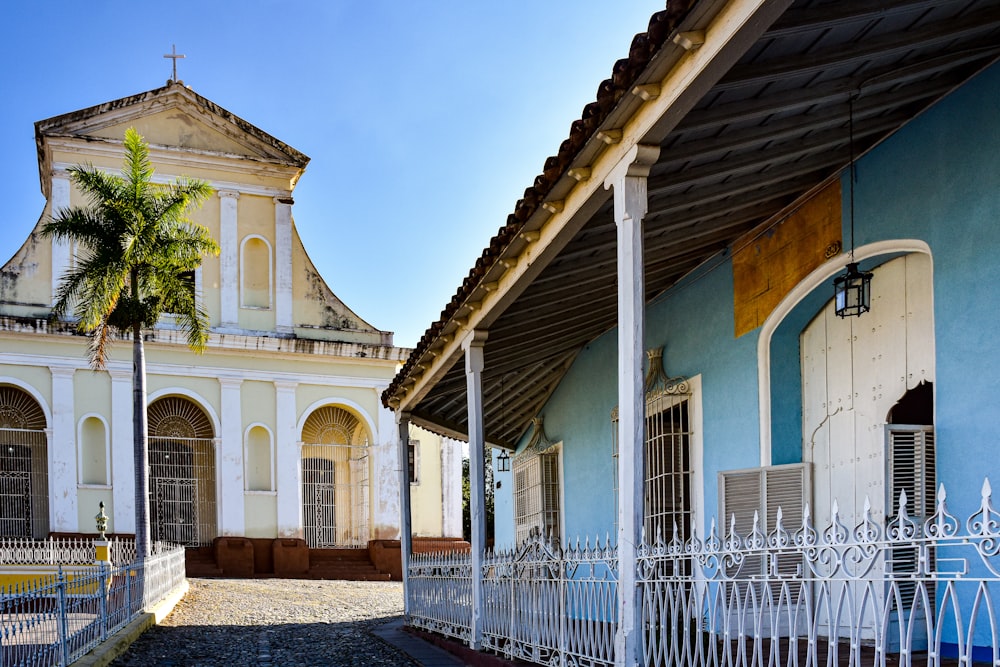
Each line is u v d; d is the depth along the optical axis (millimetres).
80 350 29078
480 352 10430
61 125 29578
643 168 6340
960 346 6953
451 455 33625
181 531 29859
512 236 8180
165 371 30078
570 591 7742
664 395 11062
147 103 30719
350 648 12484
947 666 6277
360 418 32500
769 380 9172
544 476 15141
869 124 7496
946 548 6898
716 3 5035
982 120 6867
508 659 9117
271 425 31109
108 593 12008
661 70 5676
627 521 6336
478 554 10297
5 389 28609
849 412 8523
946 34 6133
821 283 8602
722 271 10156
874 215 7871
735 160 7273
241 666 11055
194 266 22875
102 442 29141
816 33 5652
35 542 24391
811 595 8461
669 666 6062
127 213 21484
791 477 8867
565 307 10812
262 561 29641
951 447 6984
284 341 31203
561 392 14859
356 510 32219
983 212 6816
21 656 8000
